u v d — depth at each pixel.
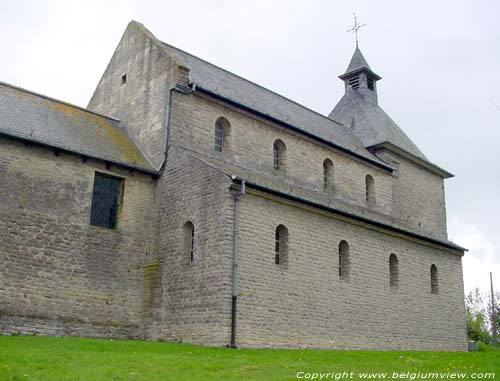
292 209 23.28
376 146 35.06
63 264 21.22
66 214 21.67
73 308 21.12
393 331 26.47
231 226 20.94
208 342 20.20
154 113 25.70
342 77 42.81
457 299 31.31
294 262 22.75
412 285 28.44
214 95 25.75
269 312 21.34
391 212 33.41
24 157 21.08
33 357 14.07
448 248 31.47
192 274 21.55
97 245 22.27
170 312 21.94
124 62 28.94
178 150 23.83
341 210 25.05
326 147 30.28
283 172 27.89
